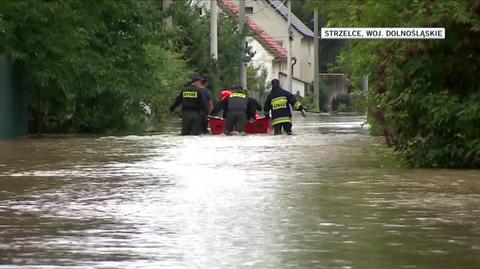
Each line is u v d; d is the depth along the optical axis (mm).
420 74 32375
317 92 174000
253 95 146000
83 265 16016
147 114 77062
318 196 24547
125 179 28812
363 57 53125
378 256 16656
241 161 35656
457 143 32344
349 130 66688
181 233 18984
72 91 61750
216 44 109062
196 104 60531
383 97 33188
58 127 65688
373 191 25609
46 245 17750
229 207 22531
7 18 57031
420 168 32469
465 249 17234
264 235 18734
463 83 32625
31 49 58500
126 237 18547
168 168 32562
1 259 16531
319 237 18500
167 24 79688
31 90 62250
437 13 32031
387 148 42031
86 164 34344
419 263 16078
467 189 25969
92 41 64438
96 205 22891
